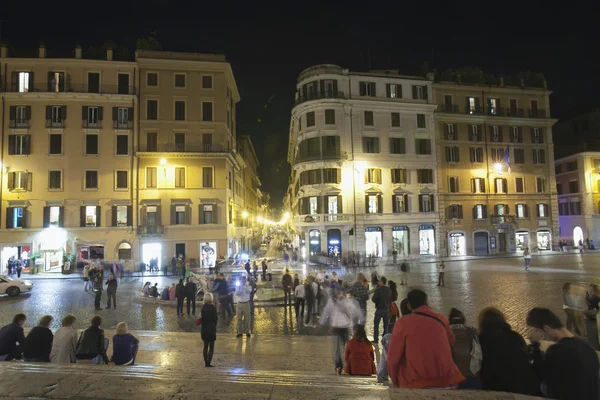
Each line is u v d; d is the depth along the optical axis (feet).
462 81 168.45
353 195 146.00
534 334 16.25
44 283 96.22
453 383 12.39
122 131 130.52
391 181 151.02
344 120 148.46
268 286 78.64
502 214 163.02
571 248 168.35
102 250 127.03
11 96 126.11
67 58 128.67
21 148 126.41
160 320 51.13
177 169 132.05
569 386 13.15
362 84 151.23
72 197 126.93
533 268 102.99
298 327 45.60
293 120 169.27
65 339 24.34
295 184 198.49
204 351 30.45
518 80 174.29
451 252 156.46
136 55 132.36
